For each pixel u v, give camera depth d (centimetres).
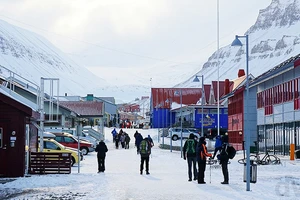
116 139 5772
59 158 2461
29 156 2439
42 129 2828
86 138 5397
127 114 16875
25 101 2972
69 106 6969
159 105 10881
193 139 2139
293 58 3406
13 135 2225
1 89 2734
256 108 5219
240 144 5512
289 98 3950
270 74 3944
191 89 11288
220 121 7669
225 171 1983
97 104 7156
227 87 6900
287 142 4034
